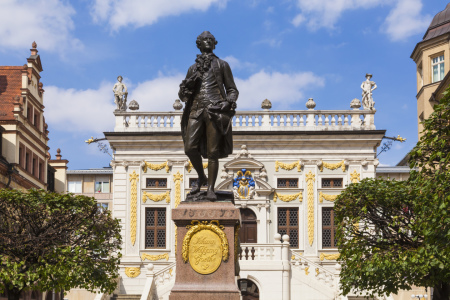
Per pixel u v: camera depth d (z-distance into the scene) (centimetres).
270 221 4172
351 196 2731
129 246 4169
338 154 4244
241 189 4191
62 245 2811
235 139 4244
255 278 3431
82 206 2939
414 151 2183
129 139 4247
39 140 4956
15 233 2742
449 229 1928
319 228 4162
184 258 1287
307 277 3444
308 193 4191
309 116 4297
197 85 1368
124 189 4238
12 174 4344
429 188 2027
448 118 2070
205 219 1294
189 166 4238
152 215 4219
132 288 4116
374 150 4278
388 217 2700
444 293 2477
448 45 4194
